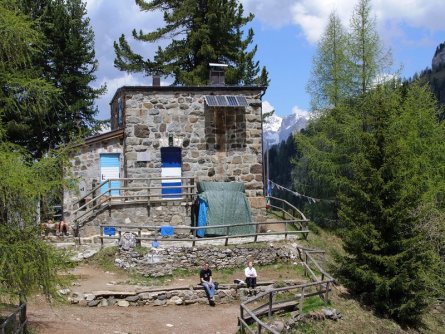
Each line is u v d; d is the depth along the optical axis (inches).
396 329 754.2
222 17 1318.9
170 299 726.5
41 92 527.2
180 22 1366.9
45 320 603.5
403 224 810.2
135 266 818.8
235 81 1353.3
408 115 1133.1
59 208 1008.9
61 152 504.4
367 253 796.0
